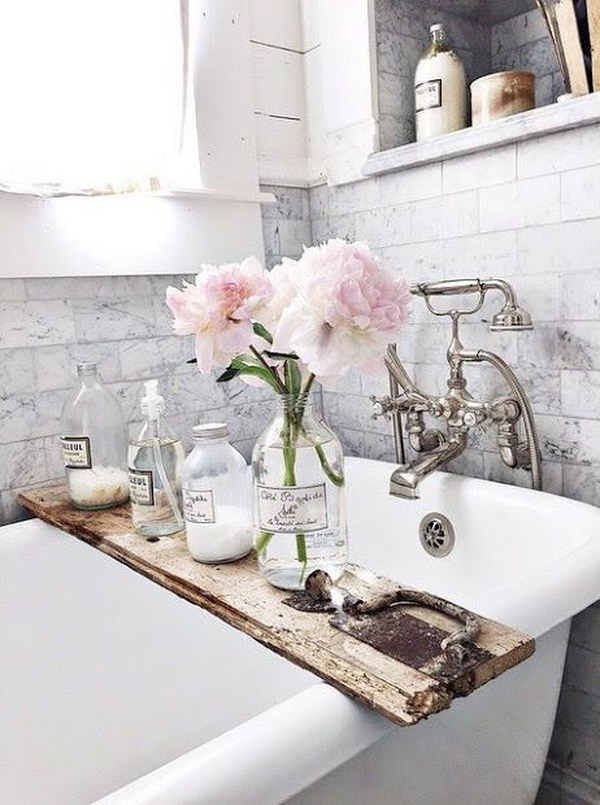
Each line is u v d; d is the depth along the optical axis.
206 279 0.69
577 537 0.93
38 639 1.06
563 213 1.04
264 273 0.72
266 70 1.41
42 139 1.12
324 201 1.47
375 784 0.62
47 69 1.11
